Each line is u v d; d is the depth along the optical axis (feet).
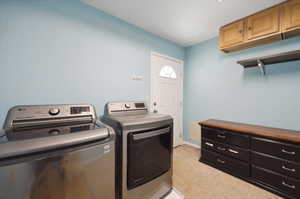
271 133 4.90
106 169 3.14
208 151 6.80
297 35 5.20
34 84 4.19
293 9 4.69
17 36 3.90
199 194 4.76
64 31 4.68
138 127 4.00
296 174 4.30
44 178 2.31
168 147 4.91
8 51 3.79
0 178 1.99
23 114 3.57
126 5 5.23
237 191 4.87
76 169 2.65
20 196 2.13
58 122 4.01
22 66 3.99
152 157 4.37
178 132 9.57
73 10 4.86
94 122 4.33
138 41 6.87
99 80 5.56
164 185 4.74
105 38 5.68
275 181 4.72
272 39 5.59
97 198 2.99
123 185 3.73
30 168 2.19
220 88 7.80
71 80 4.87
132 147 3.83
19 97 3.96
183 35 7.79
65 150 2.54
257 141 5.15
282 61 5.61
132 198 3.86
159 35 7.82
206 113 8.55
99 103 5.58
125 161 3.77
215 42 8.00
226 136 6.07
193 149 8.90
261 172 5.04
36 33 4.19
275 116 5.85
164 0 4.93
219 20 6.24
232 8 5.34
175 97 9.21
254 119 6.48
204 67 8.61
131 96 6.67
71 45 4.84
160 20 6.26
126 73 6.44
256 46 6.31
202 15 5.85
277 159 4.68
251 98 6.56
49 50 4.41
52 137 2.53
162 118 4.70
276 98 5.81
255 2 4.97
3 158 2.02
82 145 2.79
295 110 5.35
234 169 5.81
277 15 5.02
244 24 5.93
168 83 8.69
